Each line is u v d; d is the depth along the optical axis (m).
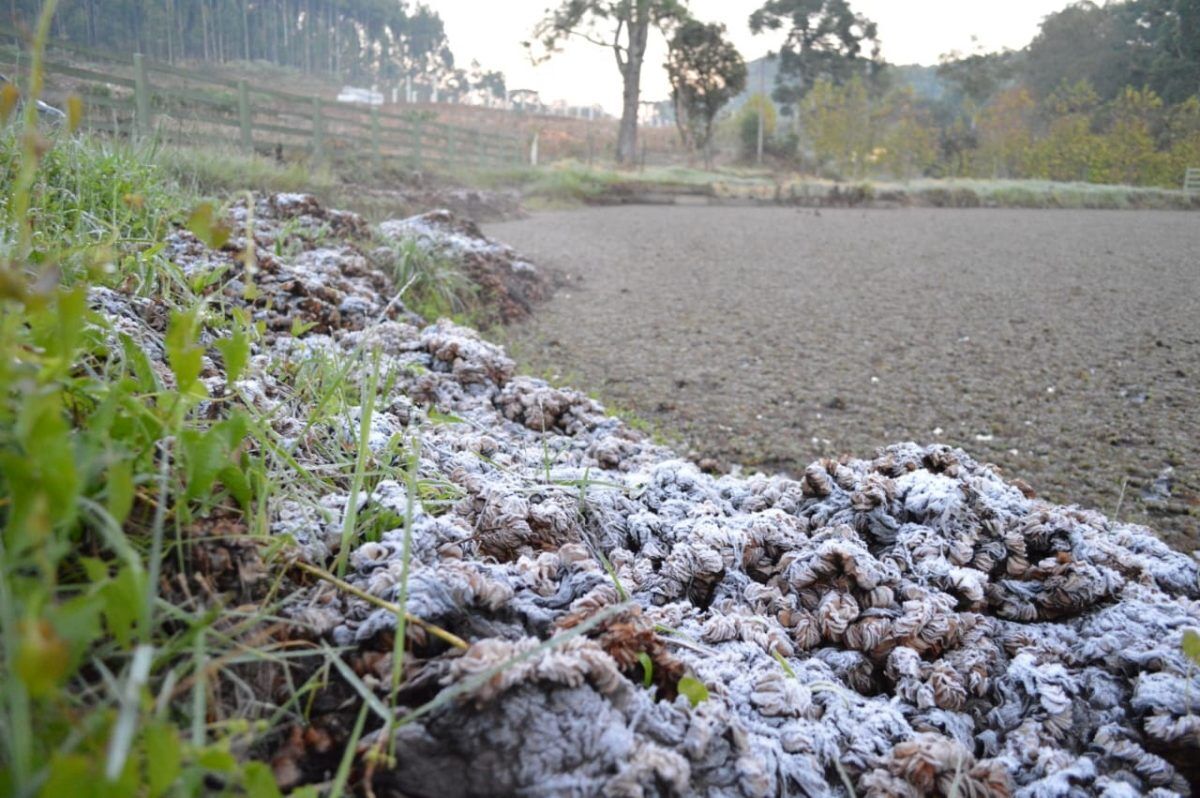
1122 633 1.74
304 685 1.20
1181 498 3.50
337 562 1.43
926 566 1.93
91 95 9.53
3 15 7.05
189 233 3.66
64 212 2.96
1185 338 6.28
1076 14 61.59
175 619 1.16
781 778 1.31
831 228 15.13
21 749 0.78
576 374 5.41
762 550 2.02
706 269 9.80
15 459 0.92
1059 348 6.07
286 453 1.62
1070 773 1.40
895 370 5.58
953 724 1.55
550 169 22.53
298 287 3.71
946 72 60.84
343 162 14.83
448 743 1.12
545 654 1.21
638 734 1.21
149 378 1.44
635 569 1.95
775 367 5.66
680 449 4.12
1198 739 1.42
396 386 3.18
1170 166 36.50
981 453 4.07
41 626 0.69
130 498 0.95
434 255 6.80
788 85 63.38
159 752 0.78
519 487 2.09
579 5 36.53
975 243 12.79
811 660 1.68
